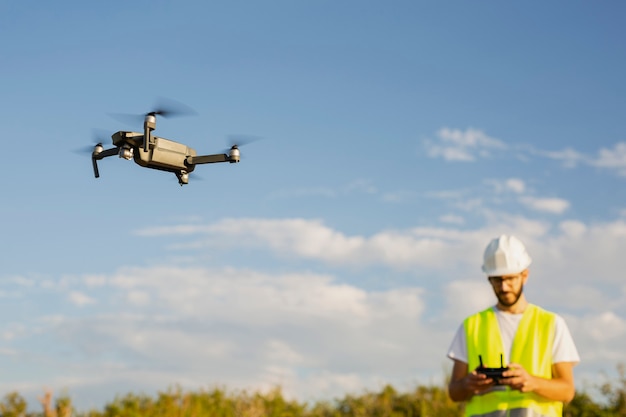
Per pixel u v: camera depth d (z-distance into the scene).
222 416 11.27
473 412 4.39
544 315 4.38
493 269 4.31
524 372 4.09
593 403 10.80
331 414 11.83
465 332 4.47
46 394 9.18
